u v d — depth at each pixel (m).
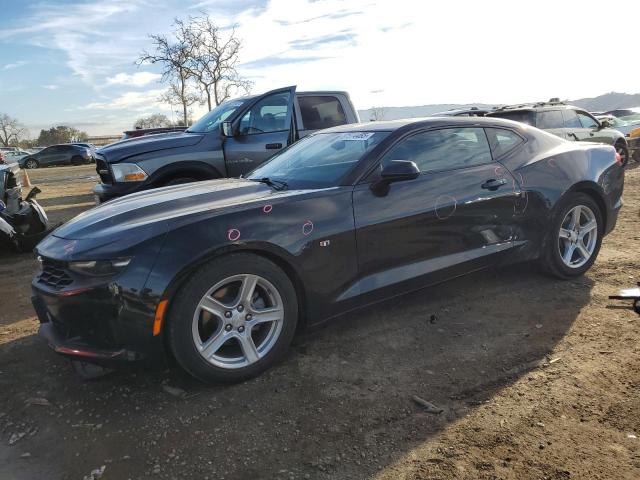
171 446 2.51
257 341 3.14
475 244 3.89
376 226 3.41
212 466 2.36
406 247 3.56
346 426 2.60
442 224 3.69
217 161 6.63
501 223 4.00
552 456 2.29
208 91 23.19
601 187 4.50
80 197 14.01
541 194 4.17
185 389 3.02
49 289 2.91
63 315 2.88
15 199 6.84
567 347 3.27
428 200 3.62
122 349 2.77
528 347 3.31
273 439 2.53
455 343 3.43
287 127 6.89
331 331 3.70
